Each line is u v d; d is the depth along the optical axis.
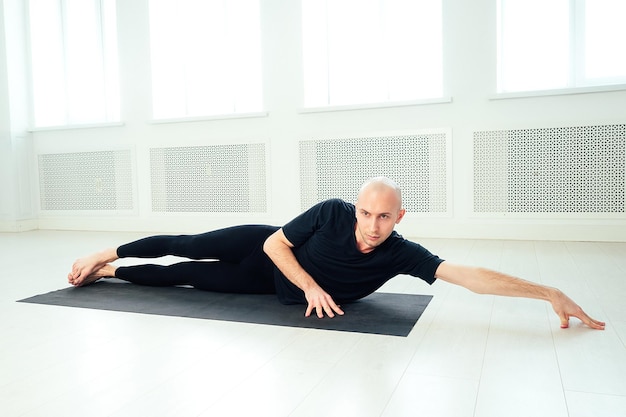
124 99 4.50
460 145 3.65
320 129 3.98
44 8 4.88
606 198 3.38
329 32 4.10
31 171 4.84
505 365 1.27
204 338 1.52
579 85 3.60
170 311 1.80
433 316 1.71
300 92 4.02
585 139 3.39
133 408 1.07
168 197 4.43
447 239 3.62
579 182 3.42
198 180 4.32
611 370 1.23
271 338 1.51
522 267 2.54
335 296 1.82
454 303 1.88
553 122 3.43
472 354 1.35
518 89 3.73
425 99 3.67
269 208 4.14
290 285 1.83
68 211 4.75
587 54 3.58
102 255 2.16
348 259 1.69
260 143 4.12
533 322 1.63
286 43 4.03
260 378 1.22
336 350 1.40
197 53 4.49
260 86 4.36
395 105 3.75
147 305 1.88
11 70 4.68
